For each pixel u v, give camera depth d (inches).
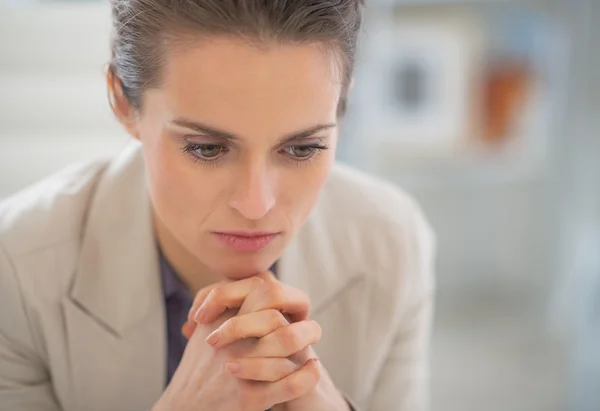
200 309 28.0
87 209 33.6
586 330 77.0
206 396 27.7
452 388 77.6
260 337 26.9
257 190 24.0
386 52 76.2
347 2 24.6
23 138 64.6
